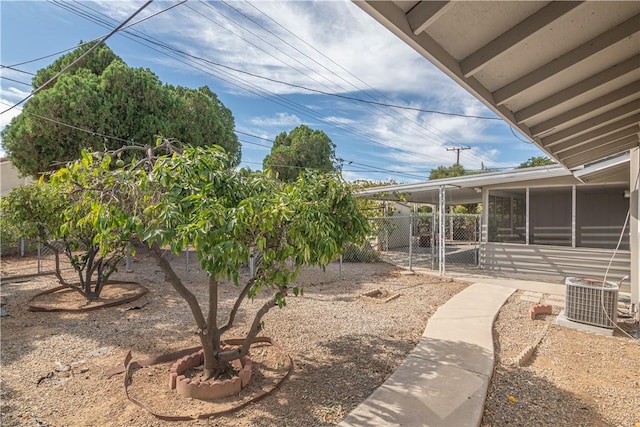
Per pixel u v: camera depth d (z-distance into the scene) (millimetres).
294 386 3004
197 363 3301
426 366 3271
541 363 3506
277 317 5008
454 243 18281
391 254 13117
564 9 1740
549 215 10750
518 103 2980
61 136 9758
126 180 2430
